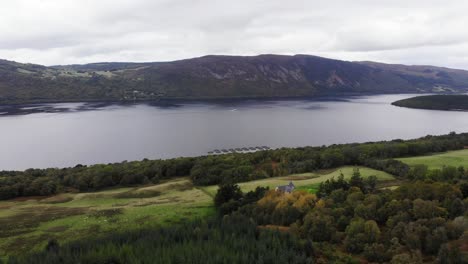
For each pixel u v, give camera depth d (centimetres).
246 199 7906
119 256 5003
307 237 5716
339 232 5734
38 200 9288
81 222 7344
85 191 10225
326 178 9788
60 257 5103
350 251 5281
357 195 6956
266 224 6756
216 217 6962
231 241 5372
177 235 5753
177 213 7719
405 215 5641
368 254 4991
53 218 7656
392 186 8700
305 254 4972
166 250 5075
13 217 7806
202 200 8675
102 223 7238
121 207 8319
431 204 5825
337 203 6869
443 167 9362
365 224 5419
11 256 5347
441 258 4534
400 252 4850
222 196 8125
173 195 9306
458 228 5109
